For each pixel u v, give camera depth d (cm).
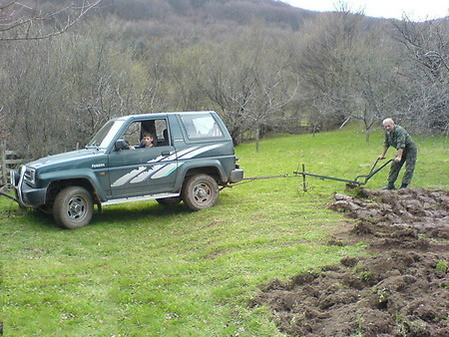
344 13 4153
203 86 3516
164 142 972
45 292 538
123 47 2961
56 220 856
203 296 515
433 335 369
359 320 403
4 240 782
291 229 779
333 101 3309
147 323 454
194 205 977
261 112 3509
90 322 460
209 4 5253
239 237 746
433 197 980
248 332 424
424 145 2092
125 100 1975
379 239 671
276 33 5094
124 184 909
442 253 592
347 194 1078
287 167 1730
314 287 502
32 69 1714
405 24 2055
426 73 1641
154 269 616
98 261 668
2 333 420
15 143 1584
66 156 898
